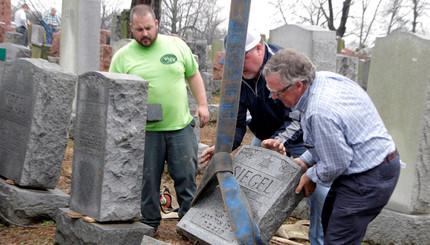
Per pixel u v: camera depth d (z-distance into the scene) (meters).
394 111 4.79
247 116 4.37
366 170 2.84
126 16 14.71
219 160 3.17
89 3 8.20
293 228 4.98
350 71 10.73
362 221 2.92
